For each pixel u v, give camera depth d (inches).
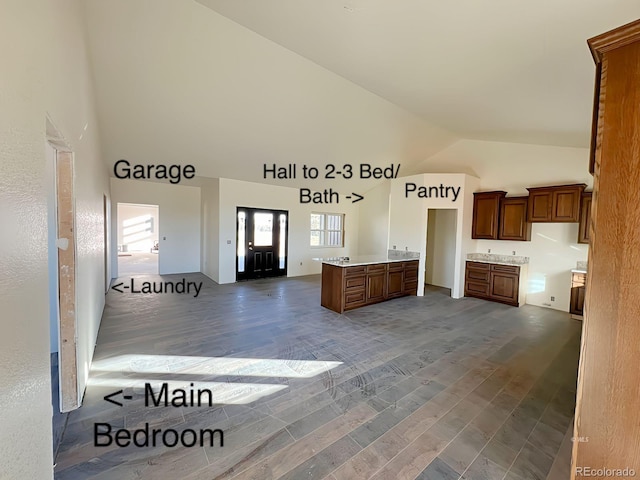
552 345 137.3
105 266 209.0
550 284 205.5
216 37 115.6
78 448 68.9
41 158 45.7
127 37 111.3
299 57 129.7
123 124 165.6
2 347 32.5
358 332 150.2
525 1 64.3
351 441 73.2
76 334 83.1
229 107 161.3
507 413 85.8
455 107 150.8
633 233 46.8
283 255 307.7
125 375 103.7
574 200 185.9
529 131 171.5
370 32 90.8
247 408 85.9
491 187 234.7
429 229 287.7
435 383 102.0
